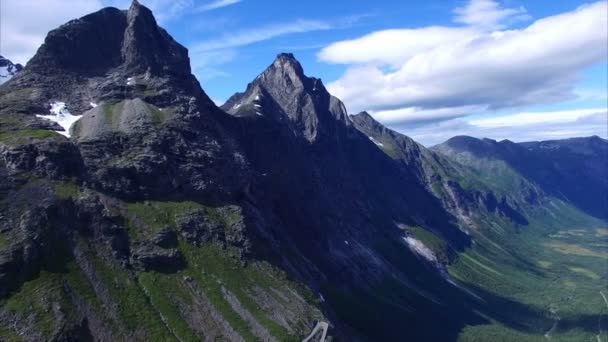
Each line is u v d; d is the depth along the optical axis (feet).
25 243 561.02
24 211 593.42
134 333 548.72
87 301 554.87
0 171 627.46
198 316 599.98
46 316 513.86
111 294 579.89
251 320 618.03
